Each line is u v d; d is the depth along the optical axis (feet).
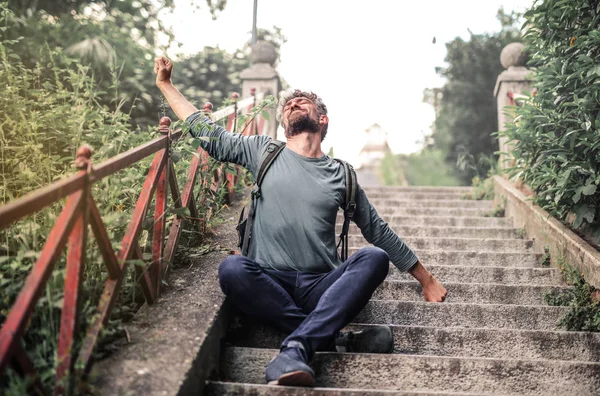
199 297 9.91
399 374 9.33
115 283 8.08
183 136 11.50
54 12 22.62
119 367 7.63
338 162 10.78
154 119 22.95
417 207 22.18
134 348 8.14
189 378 7.74
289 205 10.10
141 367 7.66
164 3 27.14
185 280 10.68
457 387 9.31
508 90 25.00
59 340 6.80
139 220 8.90
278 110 11.36
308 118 10.62
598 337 10.67
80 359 6.88
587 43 13.30
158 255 9.75
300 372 8.17
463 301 13.21
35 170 10.89
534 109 15.44
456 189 25.25
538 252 16.33
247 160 10.94
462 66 40.47
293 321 9.53
